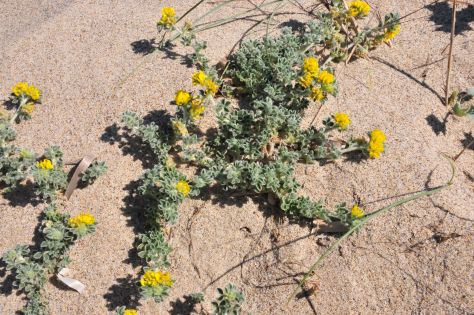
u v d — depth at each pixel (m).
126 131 0.46
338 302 0.39
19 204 0.44
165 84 0.48
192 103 0.43
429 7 0.52
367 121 0.45
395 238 0.40
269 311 0.39
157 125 0.45
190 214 0.42
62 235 0.40
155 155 0.45
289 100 0.46
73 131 0.47
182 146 0.43
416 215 0.40
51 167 0.42
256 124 0.44
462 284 0.37
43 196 0.44
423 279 0.38
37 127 0.48
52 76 0.51
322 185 0.43
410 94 0.47
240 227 0.42
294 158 0.42
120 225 0.42
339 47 0.49
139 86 0.48
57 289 0.41
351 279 0.39
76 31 0.54
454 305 0.37
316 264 0.37
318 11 0.53
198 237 0.42
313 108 0.46
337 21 0.50
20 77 0.51
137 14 0.54
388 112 0.46
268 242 0.41
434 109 0.46
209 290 0.40
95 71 0.50
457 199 0.40
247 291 0.40
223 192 0.43
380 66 0.49
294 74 0.45
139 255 0.40
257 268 0.40
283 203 0.40
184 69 0.49
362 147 0.43
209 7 0.55
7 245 0.42
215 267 0.41
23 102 0.48
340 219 0.40
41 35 0.54
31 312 0.39
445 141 0.44
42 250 0.42
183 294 0.40
